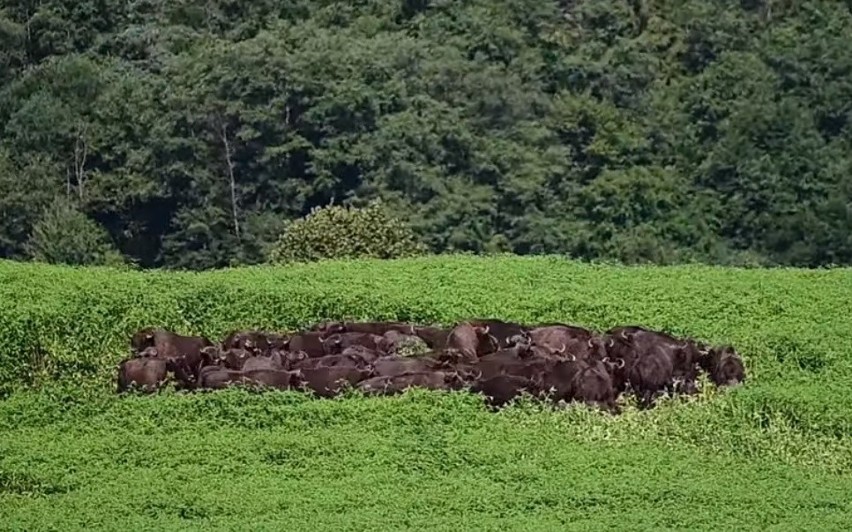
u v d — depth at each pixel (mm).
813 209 108000
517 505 35312
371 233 72062
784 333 50469
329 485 36594
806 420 42875
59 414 42562
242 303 52844
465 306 54094
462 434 40375
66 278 54656
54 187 108938
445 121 110188
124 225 109375
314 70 110438
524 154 110625
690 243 108188
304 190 108125
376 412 41469
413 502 35188
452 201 106812
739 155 111188
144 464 38312
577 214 109438
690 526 34031
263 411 41719
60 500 35594
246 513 34469
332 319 52812
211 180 108625
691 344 47594
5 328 47781
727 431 42438
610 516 34625
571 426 42156
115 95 111562
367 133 109750
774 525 34219
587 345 47219
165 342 46344
